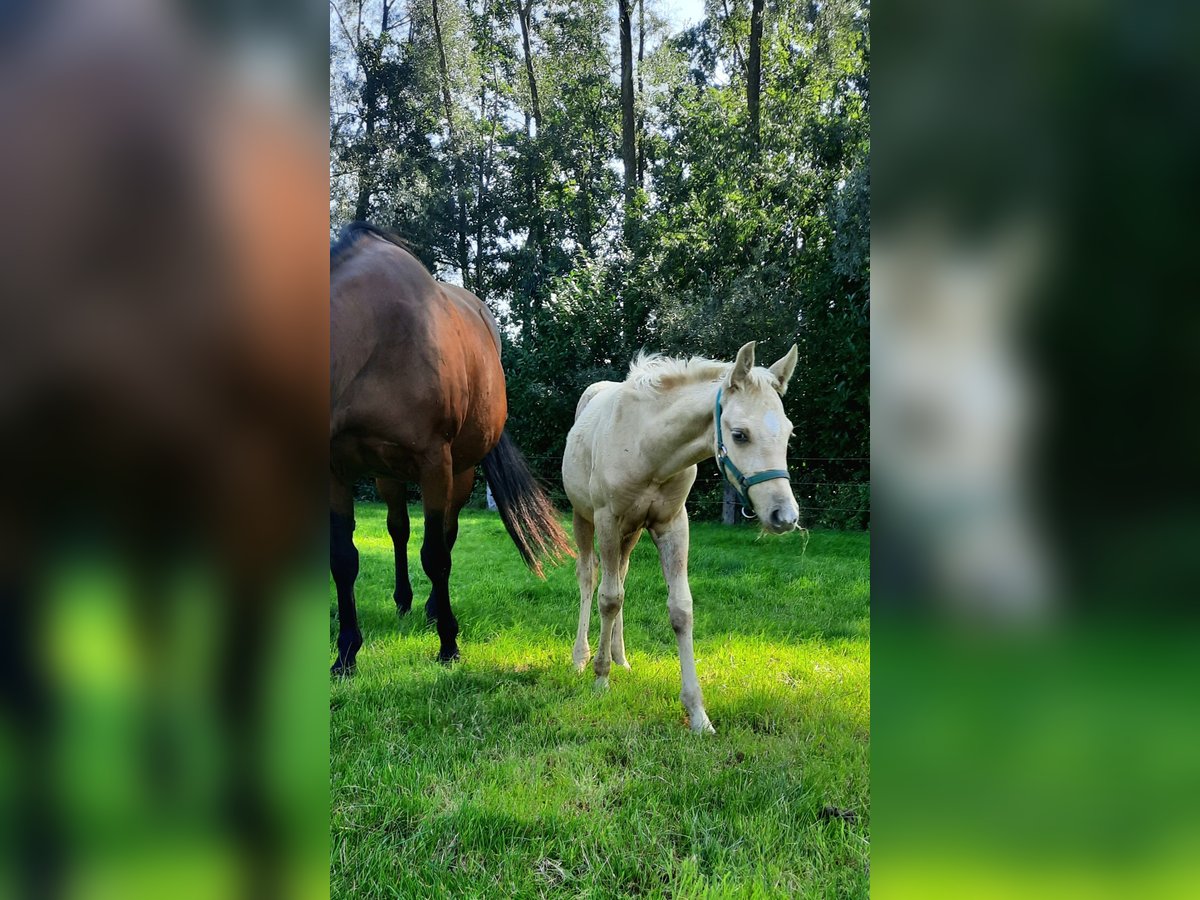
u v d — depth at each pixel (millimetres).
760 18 11805
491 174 14141
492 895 1767
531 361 11172
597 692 3156
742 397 2686
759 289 9117
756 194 10602
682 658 2928
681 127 12922
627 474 3039
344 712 2836
